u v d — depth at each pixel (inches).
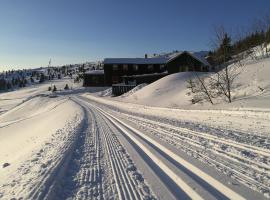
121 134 491.8
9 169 334.0
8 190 235.3
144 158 312.3
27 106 2522.1
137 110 1005.2
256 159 271.9
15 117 2265.0
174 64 2266.2
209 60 2303.2
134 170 269.6
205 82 1095.0
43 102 2500.0
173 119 658.8
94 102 1701.5
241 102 655.8
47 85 5585.6
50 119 1235.2
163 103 1155.9
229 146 334.0
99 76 3284.9
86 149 377.7
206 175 235.0
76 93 3036.4
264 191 193.0
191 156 301.1
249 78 871.1
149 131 501.7
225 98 832.9
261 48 1119.6
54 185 230.7
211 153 308.2
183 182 224.2
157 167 274.2
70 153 355.3
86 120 771.4
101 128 587.2
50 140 498.3
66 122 798.5
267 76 795.4
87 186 231.6
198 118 623.2
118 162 301.4
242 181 215.5
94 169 280.2
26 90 5073.8
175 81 1477.6
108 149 370.6
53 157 339.6
